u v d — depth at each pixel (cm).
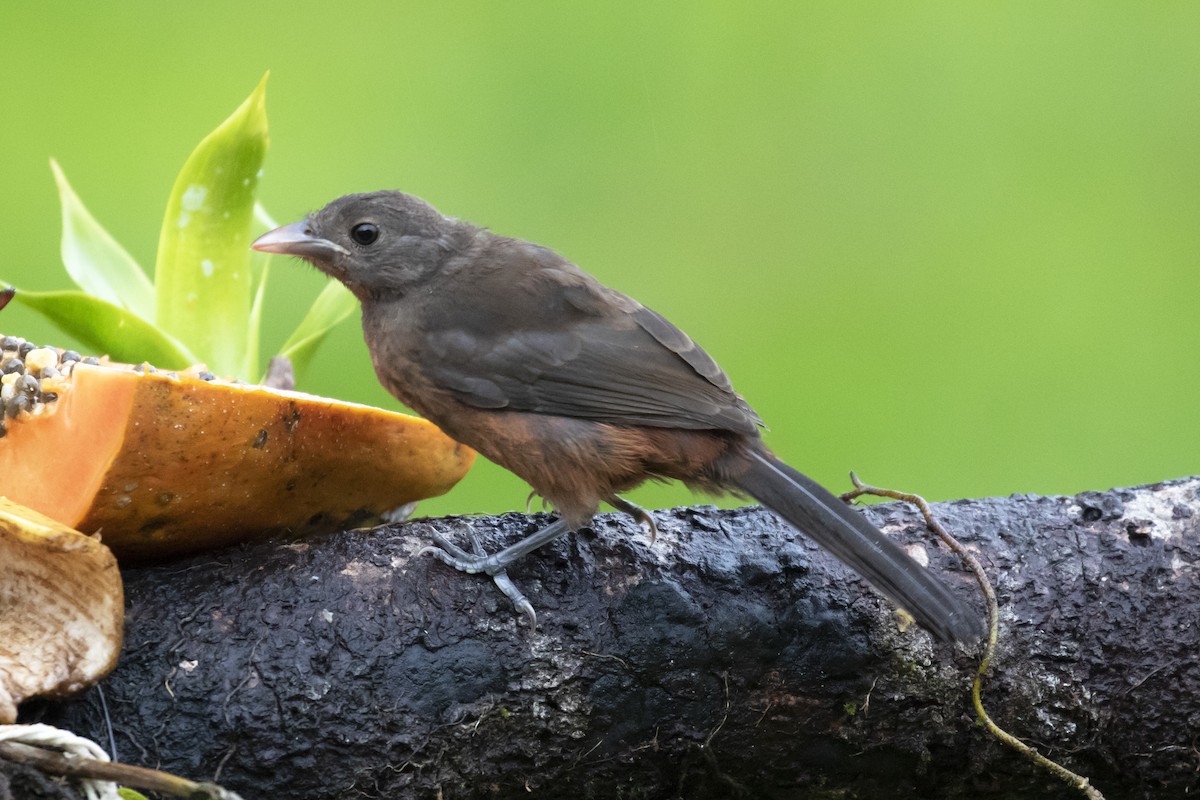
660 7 1627
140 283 972
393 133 1547
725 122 1586
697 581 789
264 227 1050
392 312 992
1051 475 1404
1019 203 1566
